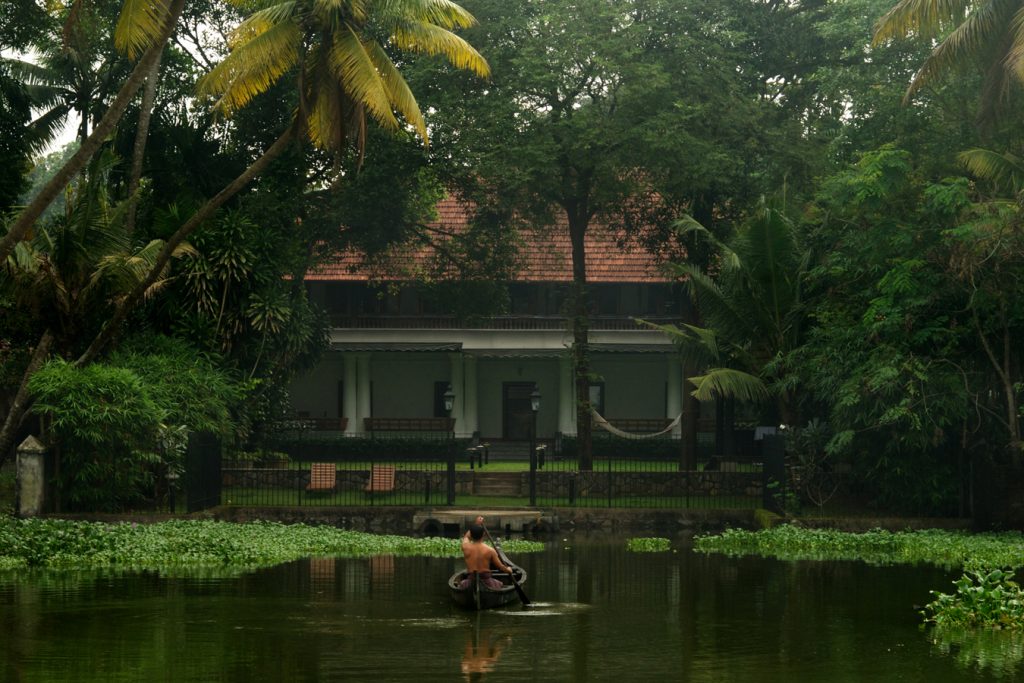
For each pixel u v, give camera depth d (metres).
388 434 54.16
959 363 29.05
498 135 36.03
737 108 36.88
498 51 36.12
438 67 36.38
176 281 34.06
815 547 26.83
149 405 29.05
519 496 37.00
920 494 29.94
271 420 39.50
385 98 23.84
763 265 33.94
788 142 37.69
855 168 29.14
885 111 30.20
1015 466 29.03
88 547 23.55
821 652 14.41
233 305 34.81
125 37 22.75
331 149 25.33
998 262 26.50
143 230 35.56
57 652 14.02
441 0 24.45
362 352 53.47
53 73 40.66
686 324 37.84
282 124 38.69
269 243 35.28
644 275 54.16
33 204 22.77
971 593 16.77
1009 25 24.00
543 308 55.22
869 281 30.77
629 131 35.03
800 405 34.28
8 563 21.95
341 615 16.92
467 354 53.56
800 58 41.56
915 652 14.42
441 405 56.59
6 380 33.56
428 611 17.41
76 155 22.78
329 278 54.12
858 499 31.84
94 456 28.80
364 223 42.47
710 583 20.80
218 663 13.43
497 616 17.02
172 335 34.19
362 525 32.84
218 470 32.66
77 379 28.36
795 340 34.25
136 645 14.48
